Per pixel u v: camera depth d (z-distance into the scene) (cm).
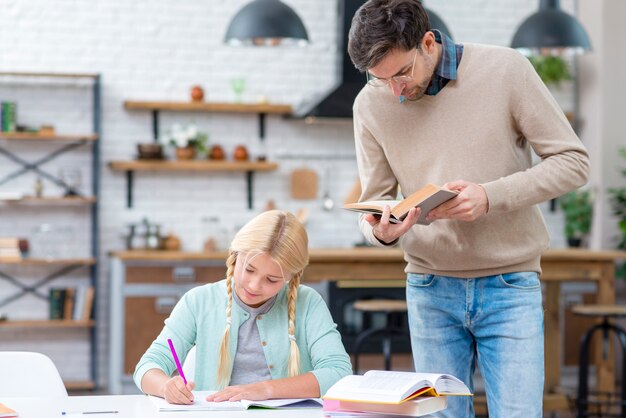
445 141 293
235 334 275
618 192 788
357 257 624
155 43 791
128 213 786
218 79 801
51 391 271
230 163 777
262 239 263
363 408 218
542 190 280
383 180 312
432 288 305
